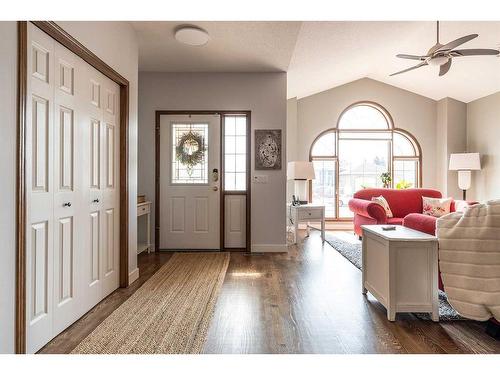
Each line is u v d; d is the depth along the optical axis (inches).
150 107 179.6
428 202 206.5
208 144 181.0
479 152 262.2
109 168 110.5
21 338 63.2
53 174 77.9
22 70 63.3
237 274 137.7
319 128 287.0
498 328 80.0
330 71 234.1
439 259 85.1
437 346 76.4
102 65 99.7
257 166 179.6
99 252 103.6
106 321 90.0
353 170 292.2
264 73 179.6
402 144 291.6
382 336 81.6
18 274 62.6
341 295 112.0
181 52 151.9
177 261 159.6
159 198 180.9
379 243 98.0
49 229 76.5
